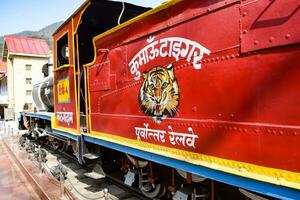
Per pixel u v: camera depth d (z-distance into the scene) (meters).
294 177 2.28
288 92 2.33
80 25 6.88
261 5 2.55
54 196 5.95
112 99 5.08
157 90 3.89
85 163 6.37
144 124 4.18
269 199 2.82
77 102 6.44
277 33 2.41
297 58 2.28
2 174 8.64
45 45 40.56
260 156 2.54
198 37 3.22
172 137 3.61
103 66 5.38
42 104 12.52
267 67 2.50
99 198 5.79
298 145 2.25
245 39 2.68
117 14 6.73
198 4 3.24
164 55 3.76
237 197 3.79
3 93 47.44
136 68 4.37
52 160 9.68
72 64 6.67
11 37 39.44
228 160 2.84
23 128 17.02
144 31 4.18
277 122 2.41
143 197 5.57
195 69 3.26
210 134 3.05
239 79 2.74
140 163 5.12
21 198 6.55
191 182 4.04
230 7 2.86
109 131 5.20
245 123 2.68
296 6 2.28
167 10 3.71
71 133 6.70
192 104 3.30
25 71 38.44
